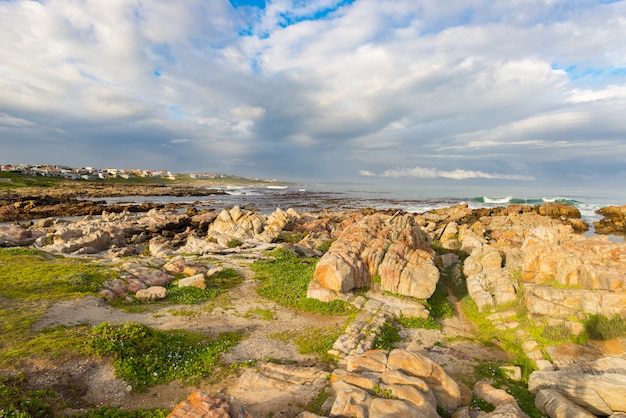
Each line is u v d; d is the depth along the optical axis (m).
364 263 24.53
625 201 113.62
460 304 23.83
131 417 10.96
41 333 14.60
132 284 23.03
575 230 65.00
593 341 16.17
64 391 11.59
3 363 11.89
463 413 10.81
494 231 50.12
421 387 10.93
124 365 13.19
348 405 10.00
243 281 26.59
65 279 21.36
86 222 54.69
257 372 13.70
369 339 16.89
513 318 19.53
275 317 20.02
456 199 132.38
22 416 9.79
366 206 108.12
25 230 43.44
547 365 14.82
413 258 24.84
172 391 12.52
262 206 108.19
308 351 16.12
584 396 12.29
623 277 17.56
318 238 44.28
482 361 15.96
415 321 20.03
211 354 15.05
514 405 11.17
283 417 11.15
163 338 15.94
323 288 22.67
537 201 112.62
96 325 16.59
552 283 20.78
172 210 84.44
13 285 19.84
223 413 9.12
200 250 38.22
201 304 21.58
